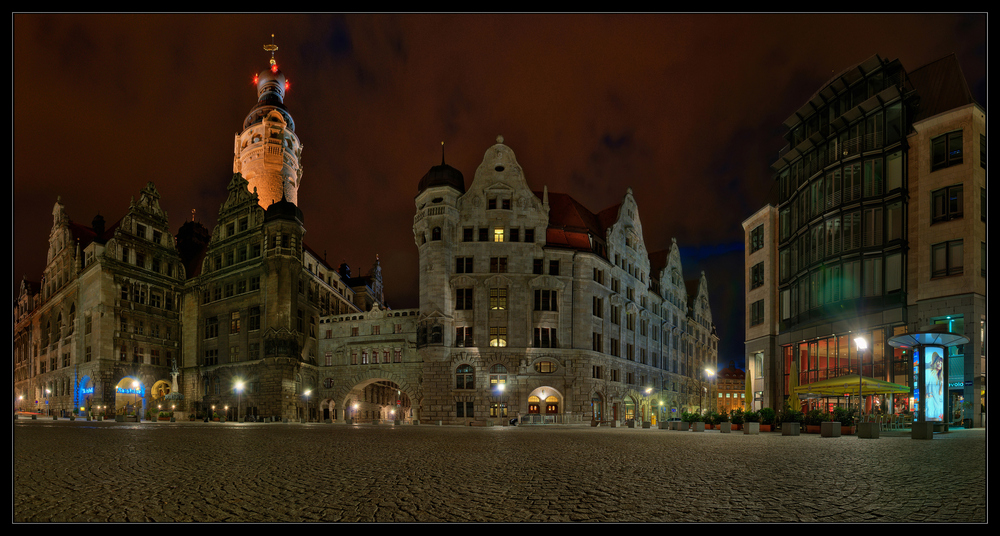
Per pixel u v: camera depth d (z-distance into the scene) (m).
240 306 80.00
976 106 38.66
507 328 67.69
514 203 70.56
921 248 40.16
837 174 46.12
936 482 11.02
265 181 107.38
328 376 79.12
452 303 68.44
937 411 28.88
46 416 82.69
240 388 71.38
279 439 26.12
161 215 89.56
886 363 41.19
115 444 21.78
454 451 19.09
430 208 69.62
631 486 10.65
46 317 97.19
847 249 44.28
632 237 84.06
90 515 7.95
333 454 17.56
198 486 10.52
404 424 65.88
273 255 75.06
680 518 7.85
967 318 37.28
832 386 33.66
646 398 83.75
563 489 10.27
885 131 43.44
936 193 39.91
